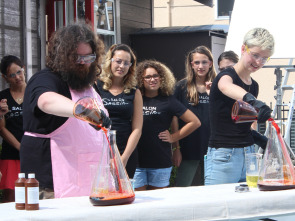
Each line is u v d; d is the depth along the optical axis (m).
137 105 4.17
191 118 4.65
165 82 4.57
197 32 9.08
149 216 2.19
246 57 3.32
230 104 3.39
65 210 2.15
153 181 4.55
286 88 5.27
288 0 4.55
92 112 2.34
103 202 2.24
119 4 8.82
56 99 2.51
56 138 2.78
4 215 2.12
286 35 4.50
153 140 4.50
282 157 2.61
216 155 3.50
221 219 2.30
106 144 2.35
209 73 4.87
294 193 2.44
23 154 2.83
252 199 2.36
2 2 6.18
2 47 6.18
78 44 2.74
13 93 4.59
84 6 7.09
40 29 6.87
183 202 2.25
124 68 4.07
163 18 13.52
